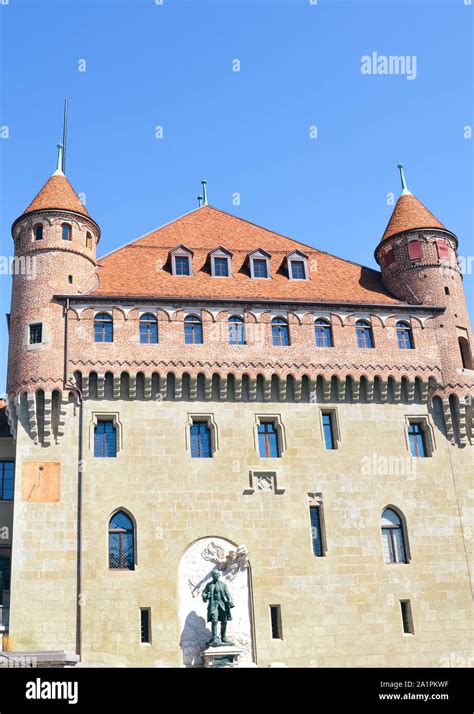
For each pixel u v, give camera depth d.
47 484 44.06
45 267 48.31
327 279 53.97
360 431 48.22
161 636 42.16
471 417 49.44
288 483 46.31
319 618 43.91
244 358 48.12
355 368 49.12
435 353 50.53
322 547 45.50
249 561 44.44
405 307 51.06
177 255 52.31
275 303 49.62
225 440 46.56
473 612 45.41
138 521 44.09
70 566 42.66
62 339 46.78
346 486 46.81
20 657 38.53
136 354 47.03
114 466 45.00
